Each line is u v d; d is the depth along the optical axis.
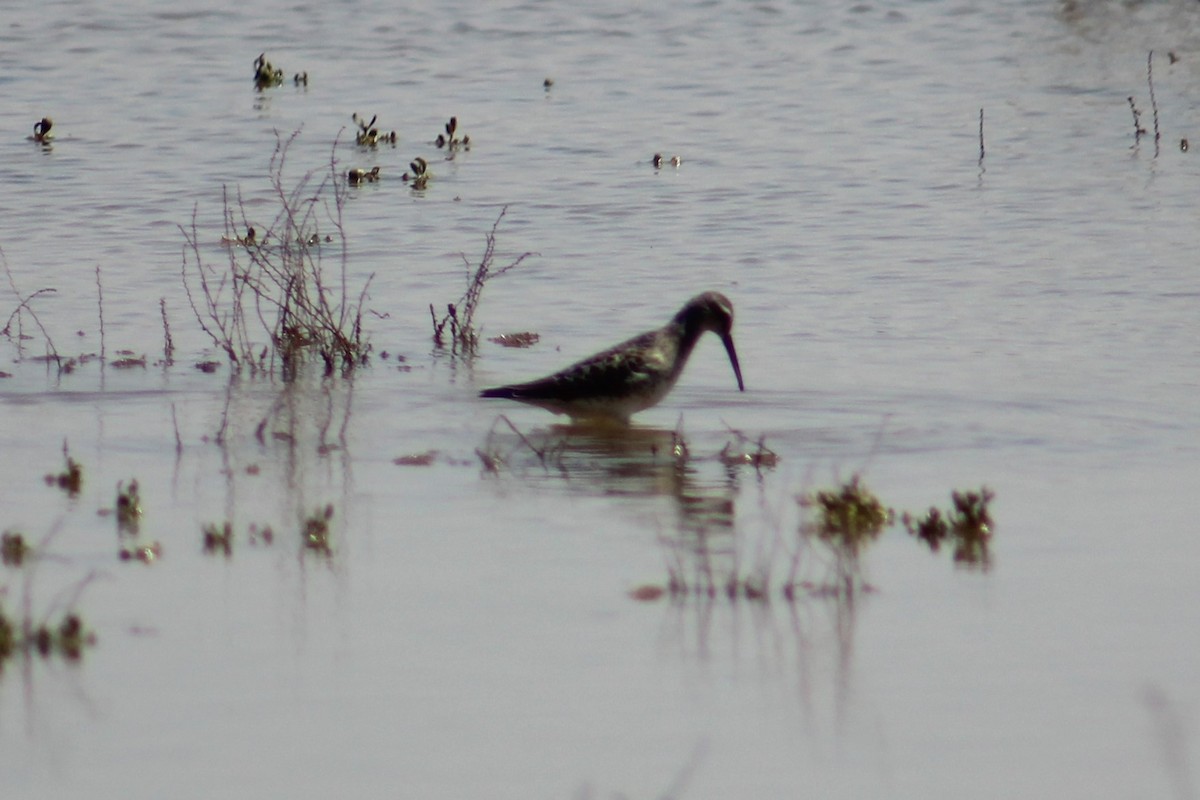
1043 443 14.98
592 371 15.62
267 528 12.48
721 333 16.28
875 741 9.22
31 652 10.27
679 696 9.77
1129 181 26.11
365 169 27.03
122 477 13.98
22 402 16.28
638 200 25.22
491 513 13.16
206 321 19.45
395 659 10.24
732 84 33.34
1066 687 9.85
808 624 10.84
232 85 33.19
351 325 19.27
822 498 13.01
